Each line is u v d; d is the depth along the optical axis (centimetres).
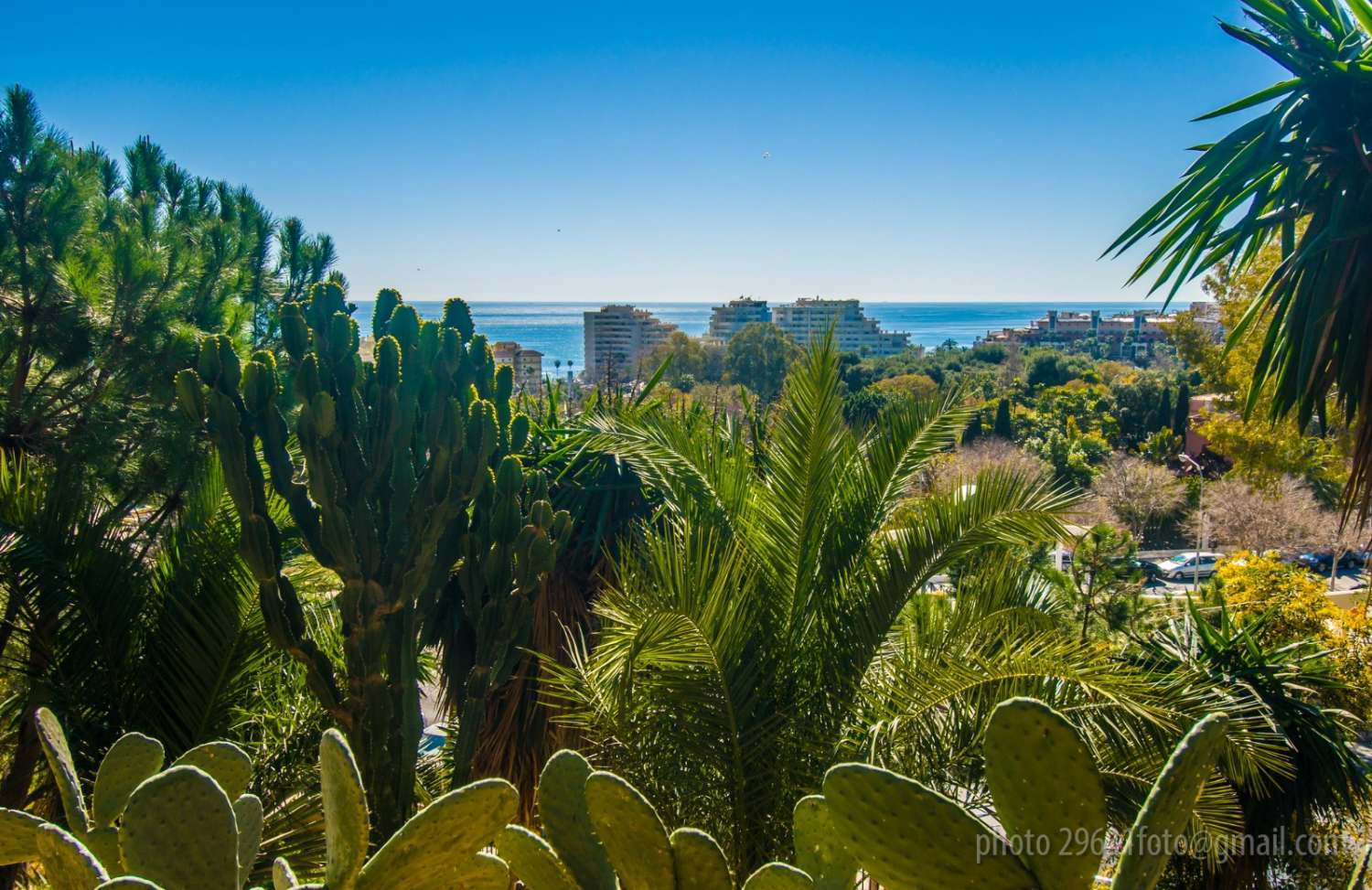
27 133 576
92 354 591
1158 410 3834
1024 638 358
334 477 334
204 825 111
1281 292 552
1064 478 402
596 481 520
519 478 371
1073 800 97
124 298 602
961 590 391
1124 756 327
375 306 367
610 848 120
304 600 477
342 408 337
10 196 573
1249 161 529
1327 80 493
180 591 411
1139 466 2692
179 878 109
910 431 403
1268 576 758
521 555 371
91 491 544
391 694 370
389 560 352
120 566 409
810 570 381
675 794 340
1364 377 523
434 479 348
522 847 132
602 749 365
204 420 329
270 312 769
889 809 104
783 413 379
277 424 338
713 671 340
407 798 375
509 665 387
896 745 333
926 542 369
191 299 657
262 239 784
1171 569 2141
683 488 421
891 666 362
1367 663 662
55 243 579
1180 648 551
